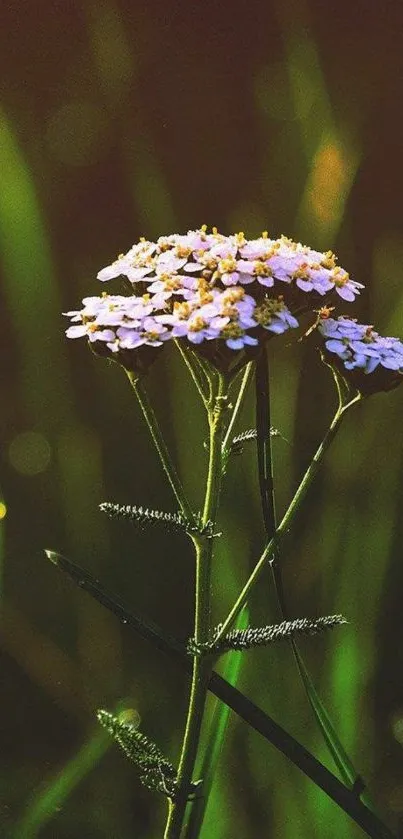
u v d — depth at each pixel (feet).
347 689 2.01
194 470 2.23
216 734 1.81
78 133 3.17
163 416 2.79
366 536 2.14
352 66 3.23
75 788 2.13
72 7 3.19
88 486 2.36
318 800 1.95
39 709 2.26
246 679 2.06
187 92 3.34
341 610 2.10
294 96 2.27
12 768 2.18
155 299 1.74
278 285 1.76
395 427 2.20
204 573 1.73
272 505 1.80
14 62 3.17
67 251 3.15
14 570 2.52
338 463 2.19
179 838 1.75
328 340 1.75
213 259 1.75
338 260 2.77
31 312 2.29
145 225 2.38
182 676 2.27
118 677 2.24
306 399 2.74
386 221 3.17
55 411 2.37
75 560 2.35
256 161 3.23
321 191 2.19
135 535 2.51
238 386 2.24
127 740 1.75
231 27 3.34
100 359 2.83
